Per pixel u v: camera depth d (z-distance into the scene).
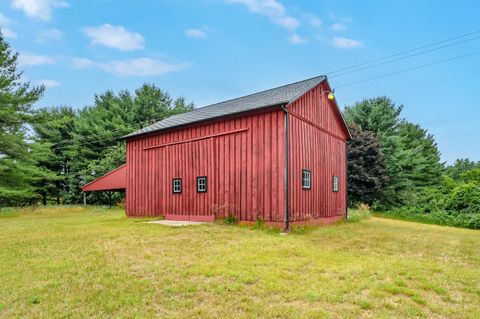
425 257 6.73
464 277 5.18
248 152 10.70
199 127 12.34
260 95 14.11
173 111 35.22
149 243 7.50
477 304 4.10
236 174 10.94
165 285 4.61
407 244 8.38
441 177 32.62
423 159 28.47
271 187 10.05
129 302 4.01
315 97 12.75
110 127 31.67
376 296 4.25
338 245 7.84
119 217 15.67
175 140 13.30
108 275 5.06
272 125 10.23
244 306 3.88
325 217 13.03
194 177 12.35
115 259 6.03
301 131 11.23
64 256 6.32
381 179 23.33
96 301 4.04
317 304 3.97
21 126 20.16
